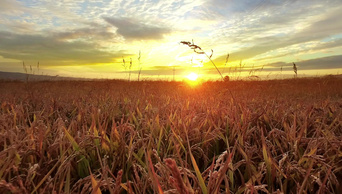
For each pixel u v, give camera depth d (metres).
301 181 1.35
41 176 1.29
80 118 2.57
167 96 5.16
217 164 1.14
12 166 1.18
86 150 1.65
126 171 1.40
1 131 1.88
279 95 6.08
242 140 1.73
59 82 10.14
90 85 8.26
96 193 0.96
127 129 2.02
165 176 1.18
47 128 2.03
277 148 1.90
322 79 9.36
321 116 2.62
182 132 1.99
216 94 4.65
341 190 1.25
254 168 1.39
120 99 4.47
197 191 1.02
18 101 4.23
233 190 1.28
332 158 1.53
